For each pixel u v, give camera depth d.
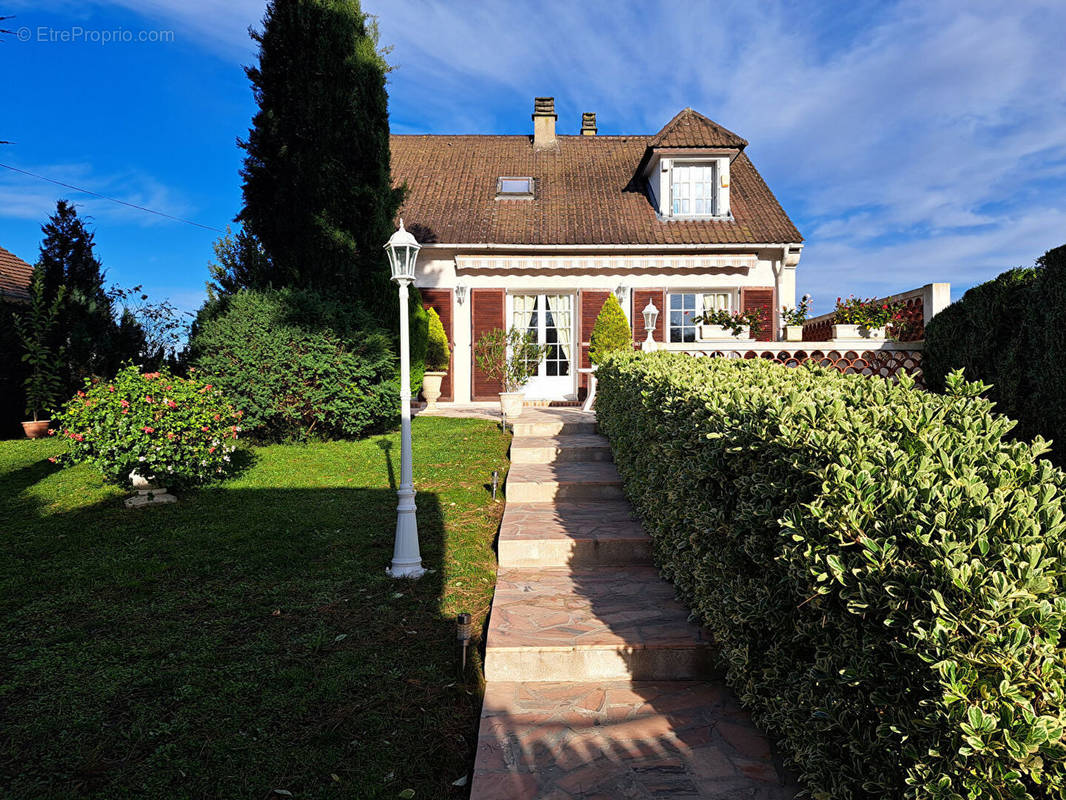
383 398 10.44
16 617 4.55
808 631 2.56
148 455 7.05
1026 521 1.80
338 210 11.06
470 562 5.71
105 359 12.41
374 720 3.45
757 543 2.96
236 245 13.74
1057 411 5.99
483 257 15.09
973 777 1.60
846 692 2.29
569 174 17.84
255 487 7.90
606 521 6.27
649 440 5.64
